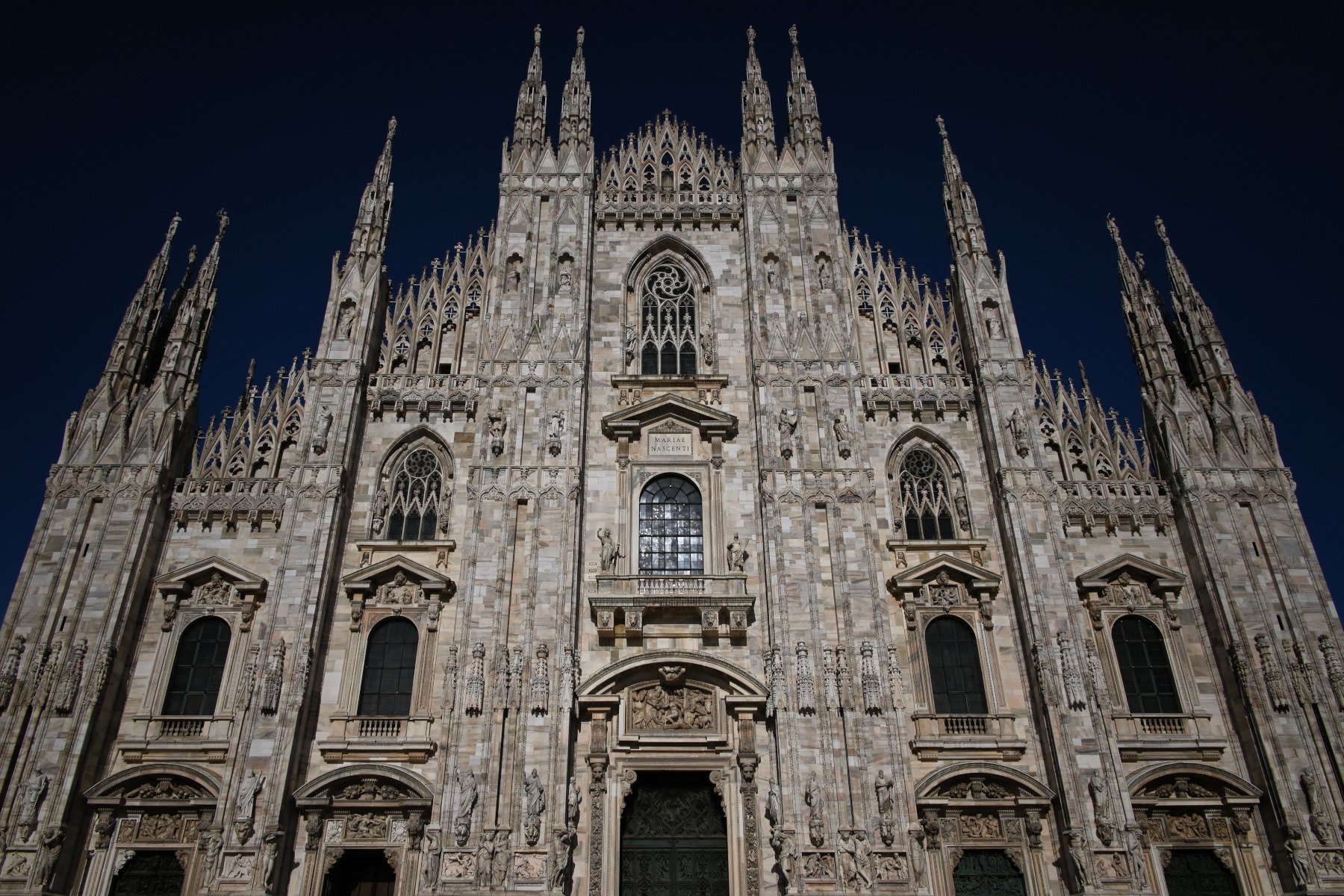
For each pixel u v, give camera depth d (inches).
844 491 1614.2
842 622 1509.6
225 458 1651.1
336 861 1376.7
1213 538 1572.3
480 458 1631.4
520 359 1721.2
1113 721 1480.1
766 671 1498.5
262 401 1696.6
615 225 1942.7
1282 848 1373.0
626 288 1882.4
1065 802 1384.1
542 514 1589.6
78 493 1558.8
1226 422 1676.9
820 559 1568.7
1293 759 1411.2
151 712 1453.0
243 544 1583.4
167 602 1525.6
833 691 1465.3
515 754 1416.1
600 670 1496.1
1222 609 1521.9
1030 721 1485.0
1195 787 1432.1
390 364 1771.7
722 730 1480.1
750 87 2059.5
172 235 1857.8
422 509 1657.2
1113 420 1727.4
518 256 1850.4
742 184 1962.4
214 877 1306.6
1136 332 1806.1
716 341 1824.6
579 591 1576.0
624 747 1471.5
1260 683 1462.8
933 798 1413.6
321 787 1390.3
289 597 1499.8
